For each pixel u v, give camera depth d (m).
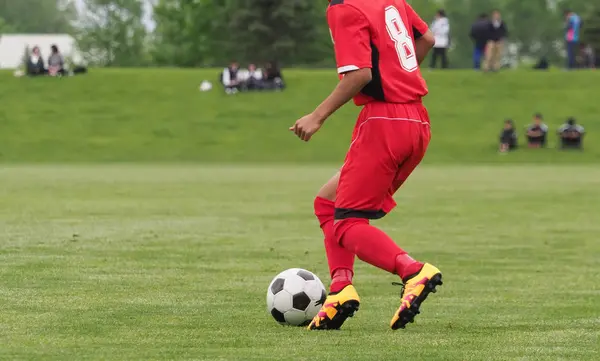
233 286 20.78
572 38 127.12
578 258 26.98
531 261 26.25
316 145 107.56
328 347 13.81
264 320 16.44
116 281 21.45
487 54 124.44
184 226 35.81
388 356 13.09
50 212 41.94
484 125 111.12
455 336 14.85
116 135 110.81
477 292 20.44
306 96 120.44
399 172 15.46
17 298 18.81
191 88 123.12
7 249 28.06
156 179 69.75
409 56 15.27
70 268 23.75
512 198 52.00
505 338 14.67
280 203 47.69
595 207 45.88
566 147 101.31
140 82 125.00
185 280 21.75
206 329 15.45
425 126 15.33
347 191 15.12
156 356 13.11
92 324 15.84
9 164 96.81
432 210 44.16
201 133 111.06
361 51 14.59
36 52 127.19
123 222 37.31
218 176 74.12
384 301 19.03
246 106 117.50
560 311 17.75
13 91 121.38
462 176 74.69
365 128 14.98
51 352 13.38
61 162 100.94
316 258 26.34
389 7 15.27
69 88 122.62
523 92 119.38
